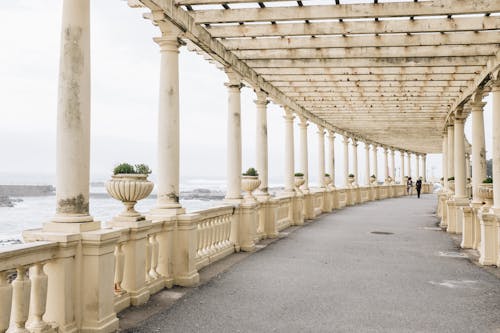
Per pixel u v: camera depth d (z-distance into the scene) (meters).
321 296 6.49
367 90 14.01
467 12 7.32
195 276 7.37
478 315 5.60
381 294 6.62
